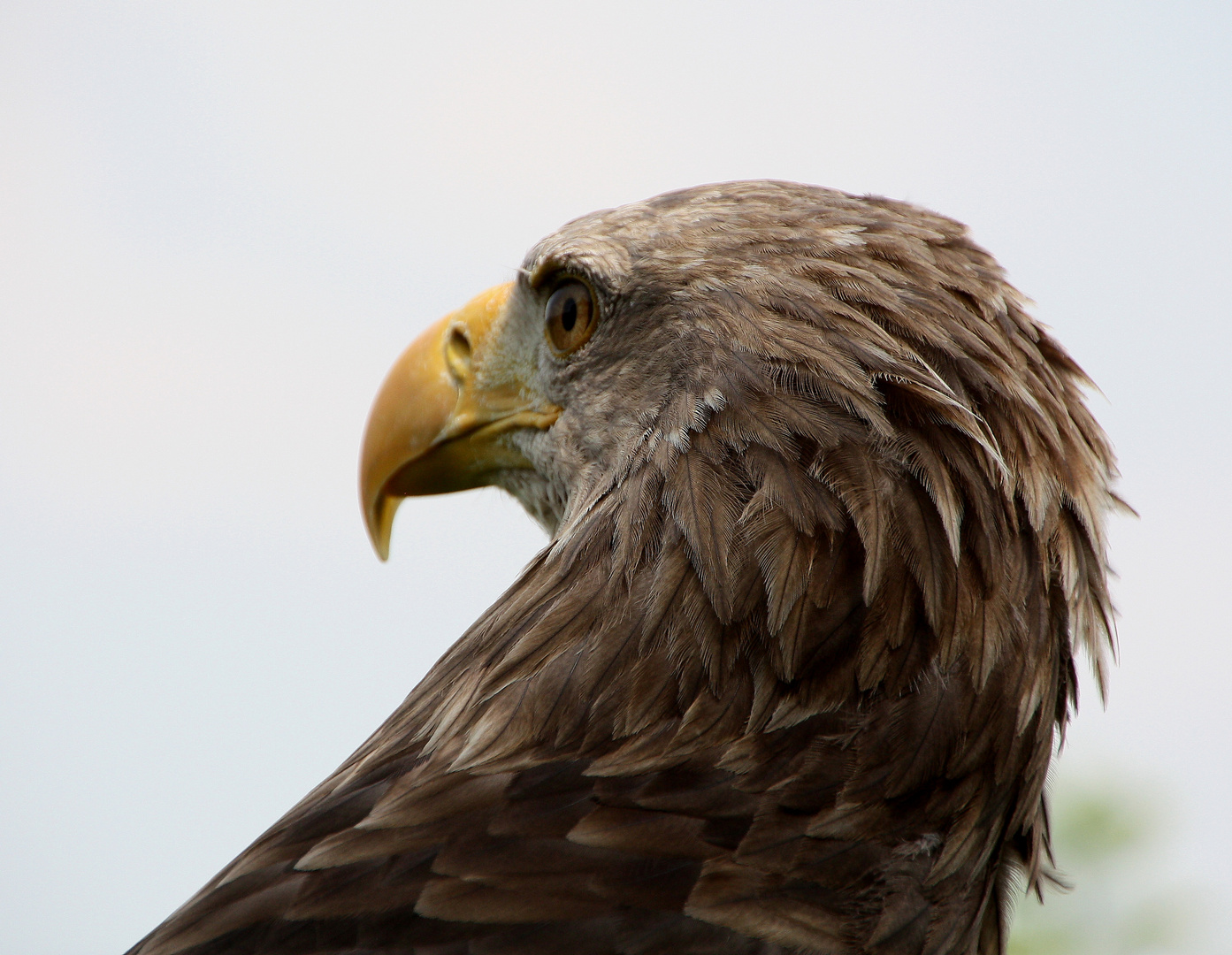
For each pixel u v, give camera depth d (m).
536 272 4.56
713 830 4.47
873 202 4.54
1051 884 4.53
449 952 4.45
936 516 4.49
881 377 4.50
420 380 4.60
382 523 4.61
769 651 4.48
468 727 4.49
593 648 4.49
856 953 4.46
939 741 4.48
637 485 4.50
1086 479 4.51
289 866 4.47
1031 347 4.52
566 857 4.46
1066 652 4.50
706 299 4.52
